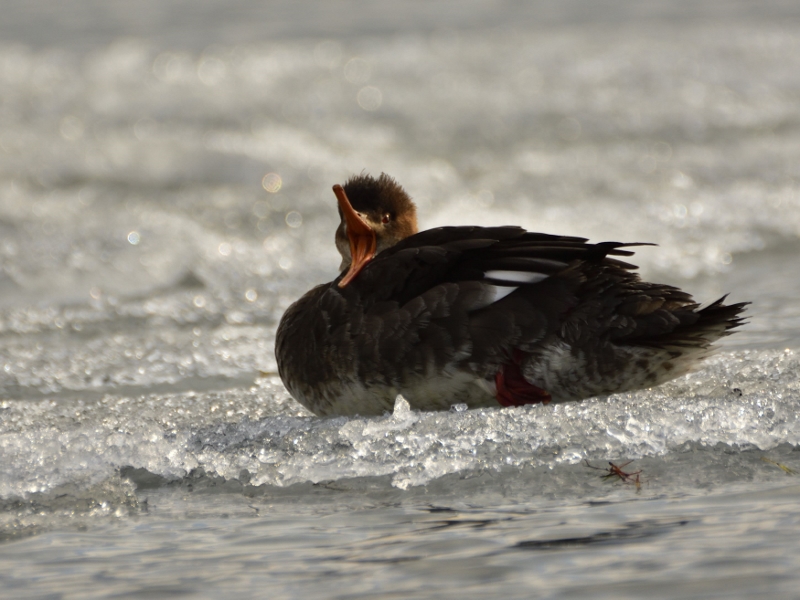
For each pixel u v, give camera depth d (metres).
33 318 13.30
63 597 5.11
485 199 20.08
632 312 7.60
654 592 4.80
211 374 10.68
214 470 7.14
